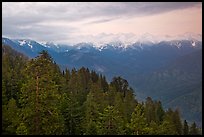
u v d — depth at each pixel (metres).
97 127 58.31
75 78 106.94
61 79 91.19
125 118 72.62
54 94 48.97
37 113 47.19
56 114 49.62
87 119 68.69
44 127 47.91
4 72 74.75
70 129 69.94
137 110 60.84
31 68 48.12
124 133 58.06
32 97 47.22
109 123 56.88
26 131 47.16
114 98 97.31
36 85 47.41
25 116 47.56
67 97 74.81
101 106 80.50
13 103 58.47
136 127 59.03
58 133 55.69
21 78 75.19
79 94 93.94
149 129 59.66
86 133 62.28
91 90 91.25
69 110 70.69
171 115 101.94
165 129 67.75
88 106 73.06
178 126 99.69
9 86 72.00
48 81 48.69
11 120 56.56
